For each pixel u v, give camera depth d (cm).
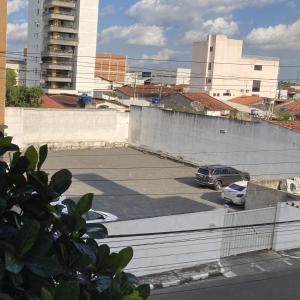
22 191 311
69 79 7244
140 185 2838
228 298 1314
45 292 258
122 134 4053
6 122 3412
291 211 1752
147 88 6372
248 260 1614
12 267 272
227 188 2528
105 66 8862
